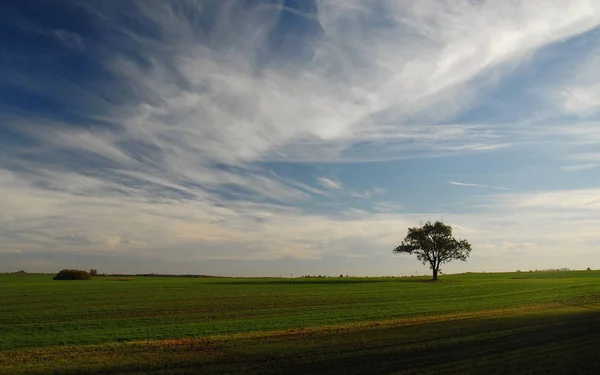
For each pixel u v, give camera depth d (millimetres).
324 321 33125
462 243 95375
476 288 66688
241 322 32875
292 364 18484
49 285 77188
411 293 58875
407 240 97812
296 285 75938
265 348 21500
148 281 95500
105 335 27406
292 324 31609
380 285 75062
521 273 126562
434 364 18422
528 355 19828
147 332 28500
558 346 21547
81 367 18125
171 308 42688
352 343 22422
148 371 17594
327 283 82000
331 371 17500
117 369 17859
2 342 25188
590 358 19328
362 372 17359
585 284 70000
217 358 19562
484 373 17203
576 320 29609
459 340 22891
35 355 20922
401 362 18750
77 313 39062
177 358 19641
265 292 60875
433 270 96500
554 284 72062
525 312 36250
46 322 33969
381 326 28938
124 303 47031
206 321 33969
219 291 62688
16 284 80500
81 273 108250
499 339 23188
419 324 29516
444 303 46594
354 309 41469
